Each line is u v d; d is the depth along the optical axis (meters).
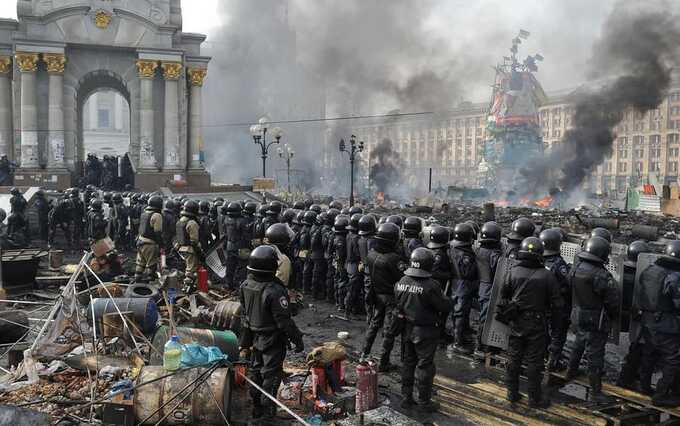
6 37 42.34
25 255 14.44
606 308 7.71
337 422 6.75
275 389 7.04
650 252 8.27
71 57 43.84
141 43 44.16
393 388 8.37
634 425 7.24
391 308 8.84
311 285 14.88
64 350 8.41
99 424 6.46
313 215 14.62
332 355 7.50
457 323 10.18
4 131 42.53
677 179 87.81
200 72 47.19
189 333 8.05
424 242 11.93
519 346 7.66
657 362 8.04
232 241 14.56
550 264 8.45
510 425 7.07
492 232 9.77
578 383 8.14
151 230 14.29
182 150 46.44
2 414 5.53
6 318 9.41
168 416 6.41
